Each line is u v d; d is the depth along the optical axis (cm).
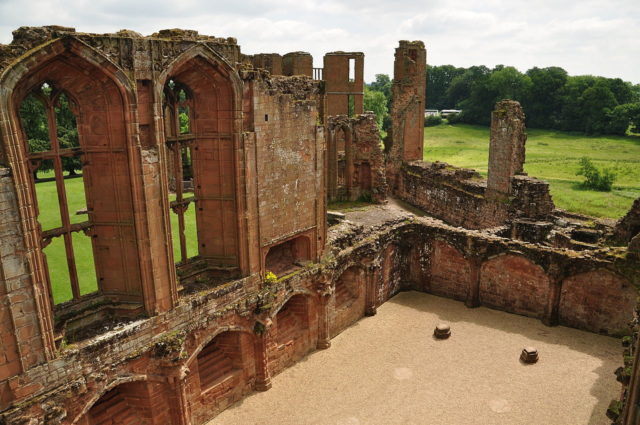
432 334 2873
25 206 1396
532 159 9412
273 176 2241
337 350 2697
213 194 2116
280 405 2227
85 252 3488
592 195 6300
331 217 3300
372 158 4281
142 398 1842
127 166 1670
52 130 1574
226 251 2178
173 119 1962
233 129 2009
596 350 2677
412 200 5641
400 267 3450
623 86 14075
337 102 6128
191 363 1992
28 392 1474
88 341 1627
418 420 2142
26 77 1438
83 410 1606
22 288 1421
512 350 2692
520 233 3609
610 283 2753
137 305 1792
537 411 2189
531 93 13812
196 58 1836
